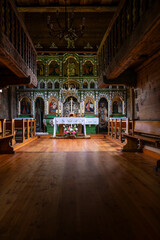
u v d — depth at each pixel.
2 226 2.12
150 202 2.72
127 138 6.84
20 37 7.13
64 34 8.05
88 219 2.25
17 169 4.50
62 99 15.28
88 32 14.39
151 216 2.32
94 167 4.65
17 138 11.34
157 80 6.18
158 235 1.93
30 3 9.04
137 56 5.57
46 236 1.93
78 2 9.00
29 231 2.02
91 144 8.88
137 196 2.93
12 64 6.54
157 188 3.27
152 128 5.64
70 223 2.17
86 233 1.97
